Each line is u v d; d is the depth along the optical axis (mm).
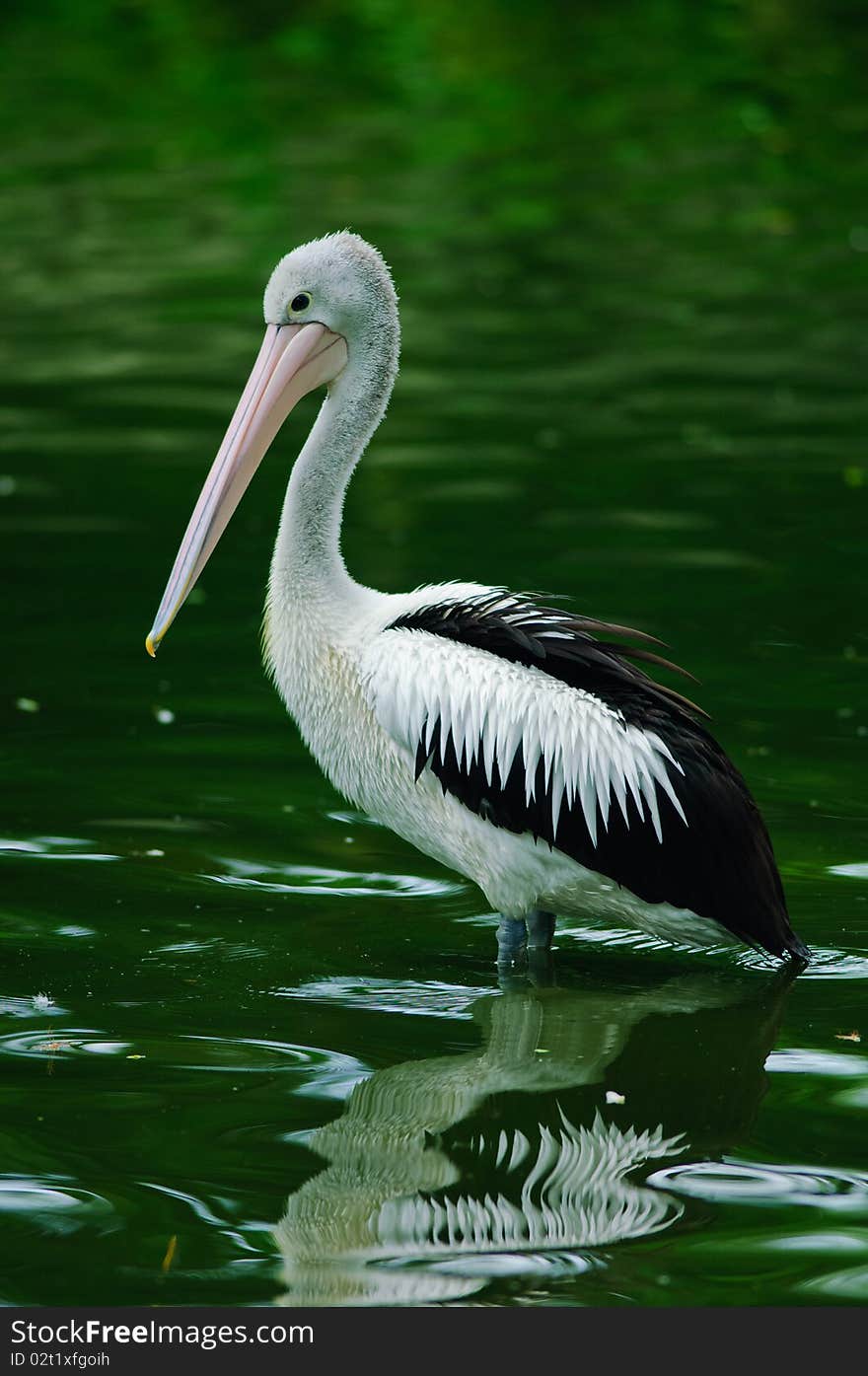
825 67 49125
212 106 45281
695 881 10312
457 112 44656
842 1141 8477
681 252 32094
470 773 10438
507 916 10719
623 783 10219
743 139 41781
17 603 16750
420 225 34031
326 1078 9078
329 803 12867
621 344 26297
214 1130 8523
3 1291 7250
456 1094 8922
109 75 48438
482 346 26234
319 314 11414
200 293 29062
